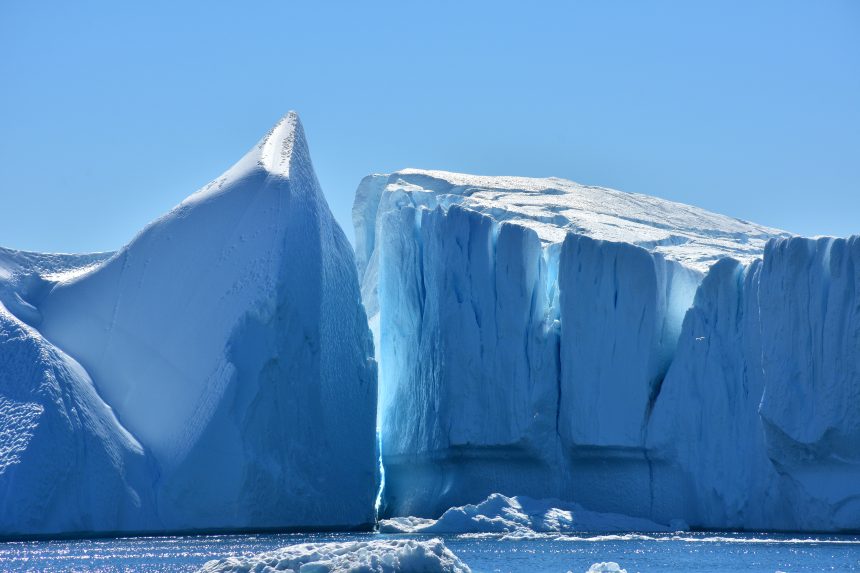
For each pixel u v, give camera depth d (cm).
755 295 7875
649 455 8044
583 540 7144
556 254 8800
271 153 9025
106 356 8250
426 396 8812
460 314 8556
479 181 11125
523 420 8244
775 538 7075
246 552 6462
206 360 8006
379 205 10581
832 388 7212
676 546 6675
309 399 8294
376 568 4078
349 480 8500
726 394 7900
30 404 7481
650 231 9988
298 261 8431
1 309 8175
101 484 7475
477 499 8525
